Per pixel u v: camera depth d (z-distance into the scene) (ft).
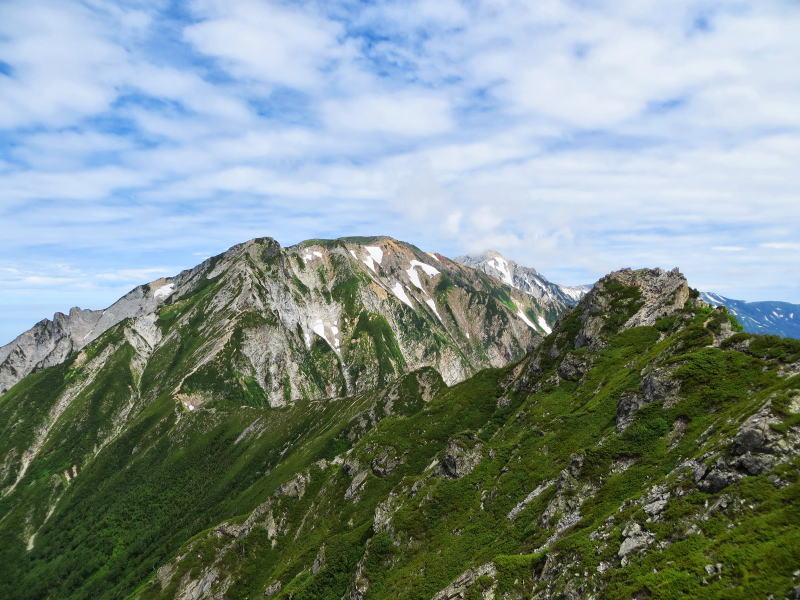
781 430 123.24
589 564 128.06
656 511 129.90
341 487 467.52
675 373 202.69
